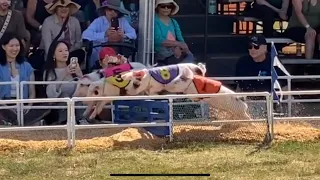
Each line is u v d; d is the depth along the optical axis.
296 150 8.77
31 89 10.34
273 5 13.15
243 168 8.04
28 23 11.27
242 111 9.43
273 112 9.73
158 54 11.21
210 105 9.51
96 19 10.84
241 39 12.85
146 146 8.87
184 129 9.30
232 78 10.48
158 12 11.27
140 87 9.50
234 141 9.09
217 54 12.74
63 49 10.37
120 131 9.51
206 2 12.70
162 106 9.21
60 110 10.30
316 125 9.95
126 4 11.79
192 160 8.28
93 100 8.98
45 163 8.12
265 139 9.12
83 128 8.98
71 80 10.37
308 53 12.73
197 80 9.53
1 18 10.56
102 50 10.38
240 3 13.41
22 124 9.98
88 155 8.47
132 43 10.91
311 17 13.05
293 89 12.53
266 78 10.52
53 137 9.34
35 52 10.91
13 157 8.38
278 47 12.95
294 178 7.67
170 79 9.50
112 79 9.54
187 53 11.37
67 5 10.76
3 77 10.20
